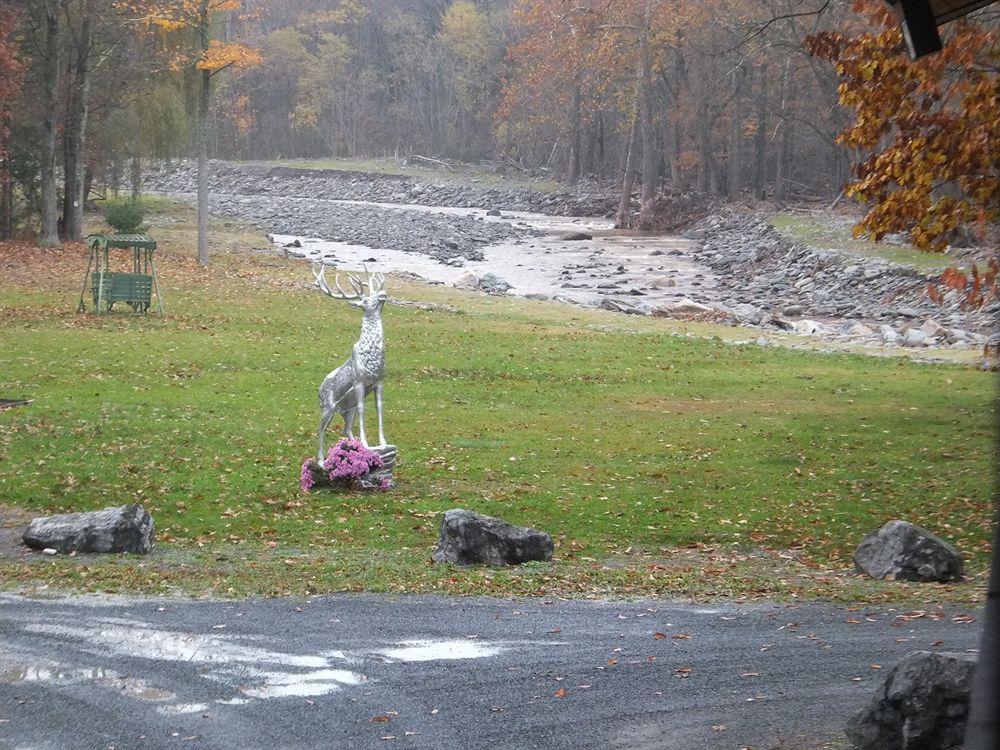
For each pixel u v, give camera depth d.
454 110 139.25
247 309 37.88
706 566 14.77
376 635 11.21
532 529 14.80
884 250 57.44
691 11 78.06
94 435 20.75
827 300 50.44
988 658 5.97
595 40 84.31
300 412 23.94
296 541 15.20
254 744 8.56
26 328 32.31
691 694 9.73
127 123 62.28
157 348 30.41
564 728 8.96
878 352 35.84
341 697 9.55
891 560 14.40
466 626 11.58
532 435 22.88
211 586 12.75
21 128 54.56
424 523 16.28
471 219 87.94
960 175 17.78
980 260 50.31
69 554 14.09
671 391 28.28
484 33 130.62
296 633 11.20
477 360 31.20
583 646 11.02
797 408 26.30
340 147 147.00
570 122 113.19
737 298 52.00
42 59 53.38
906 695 8.13
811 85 84.56
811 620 12.04
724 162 110.81
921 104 18.47
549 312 42.03
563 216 102.50
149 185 127.94
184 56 50.03
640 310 45.06
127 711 9.13
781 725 9.02
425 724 9.01
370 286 18.11
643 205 88.38
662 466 20.56
